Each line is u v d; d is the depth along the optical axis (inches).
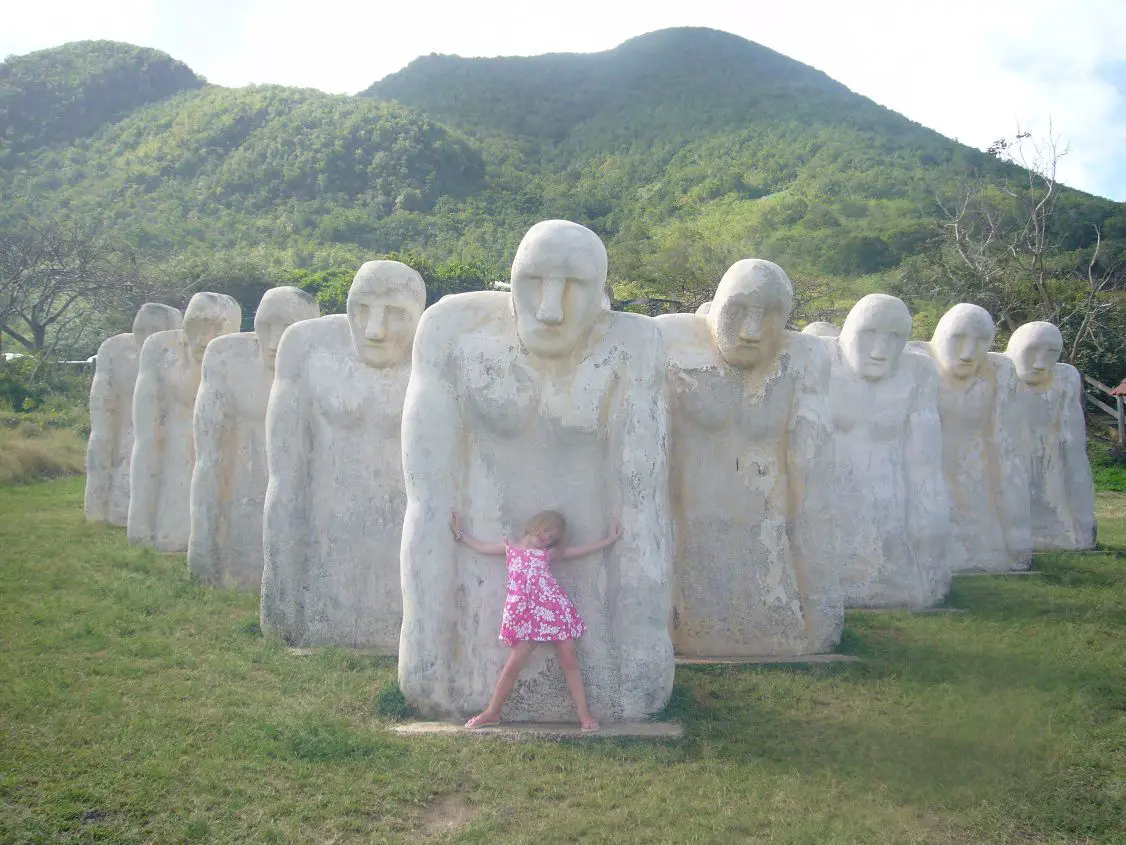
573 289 222.2
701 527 296.8
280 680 250.4
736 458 297.7
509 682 217.6
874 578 368.2
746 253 1430.9
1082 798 188.4
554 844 164.7
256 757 195.0
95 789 178.5
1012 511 449.1
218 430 360.2
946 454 447.2
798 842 166.4
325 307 1154.7
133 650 269.0
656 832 168.9
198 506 358.6
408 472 231.9
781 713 233.3
